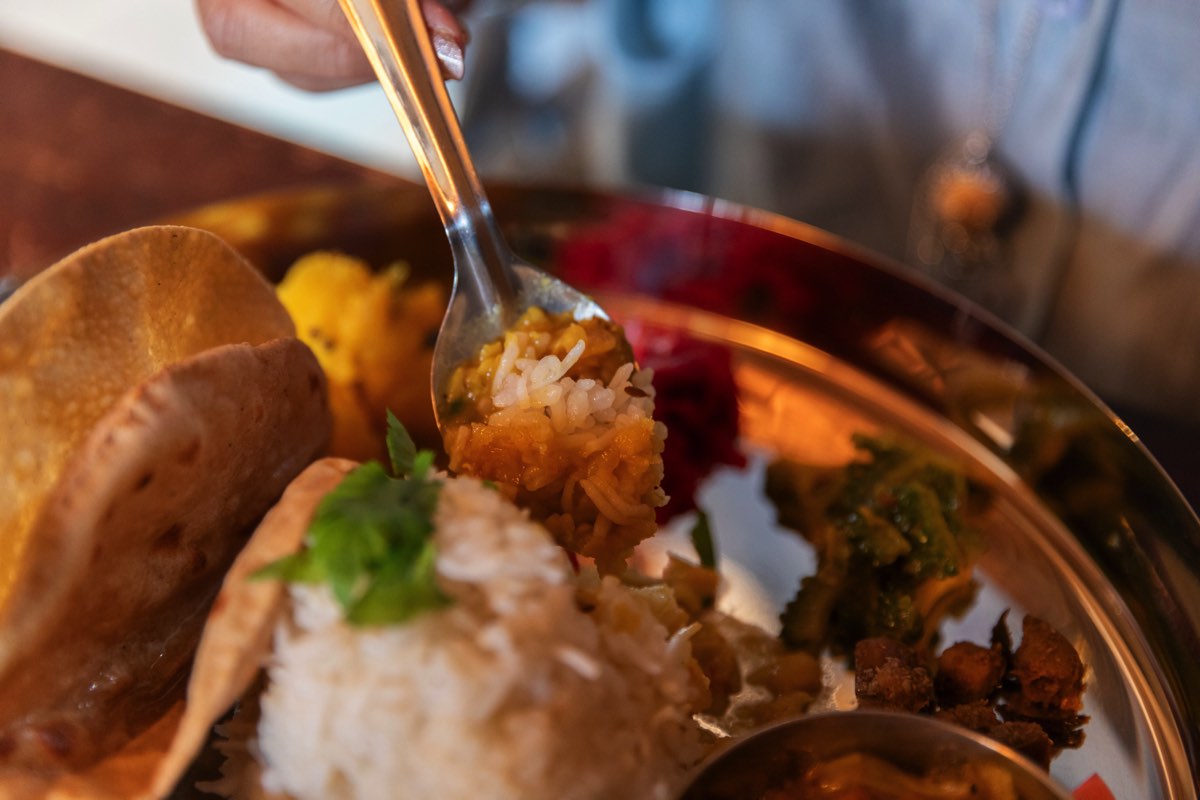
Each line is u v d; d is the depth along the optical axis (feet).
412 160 2.16
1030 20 1.51
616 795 0.95
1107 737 1.08
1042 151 1.56
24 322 0.97
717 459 1.29
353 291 1.32
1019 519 1.25
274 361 1.04
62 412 1.00
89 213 1.51
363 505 0.92
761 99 1.77
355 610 0.89
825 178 1.78
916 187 1.70
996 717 1.07
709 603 1.19
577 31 2.03
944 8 1.57
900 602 1.16
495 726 0.90
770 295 1.42
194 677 0.90
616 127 1.89
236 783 0.99
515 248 1.43
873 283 1.38
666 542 1.23
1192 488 1.42
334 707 0.91
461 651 0.90
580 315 1.17
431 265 1.42
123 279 1.02
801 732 0.97
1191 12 1.40
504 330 1.16
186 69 2.50
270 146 1.61
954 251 1.65
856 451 1.30
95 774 0.96
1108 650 1.14
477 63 1.97
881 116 1.69
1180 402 1.58
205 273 1.10
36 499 0.98
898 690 1.05
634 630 1.00
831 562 1.19
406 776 0.92
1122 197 1.54
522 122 1.98
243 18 1.31
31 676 0.95
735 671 1.13
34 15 2.58
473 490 0.97
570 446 1.08
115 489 0.91
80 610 0.95
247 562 0.92
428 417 1.29
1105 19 1.44
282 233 1.40
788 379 1.38
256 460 1.06
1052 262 1.61
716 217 1.42
